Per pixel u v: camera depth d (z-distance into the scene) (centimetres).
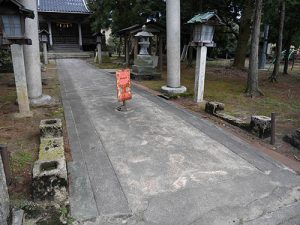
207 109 694
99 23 1997
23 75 613
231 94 919
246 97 877
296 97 903
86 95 873
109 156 439
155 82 1174
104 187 351
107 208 311
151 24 1338
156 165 412
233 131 568
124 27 1862
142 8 1617
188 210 311
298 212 313
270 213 310
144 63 1251
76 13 2752
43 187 314
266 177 385
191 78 1282
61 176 318
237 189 353
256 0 846
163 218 297
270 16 1205
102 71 1516
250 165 419
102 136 523
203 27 725
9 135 513
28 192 334
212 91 969
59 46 2950
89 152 453
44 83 1054
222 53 2817
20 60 601
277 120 642
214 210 312
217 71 1547
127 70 690
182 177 379
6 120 598
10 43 584
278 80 1288
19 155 431
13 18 562
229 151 468
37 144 477
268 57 2348
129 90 702
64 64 1950
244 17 1622
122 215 300
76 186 352
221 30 1972
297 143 484
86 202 320
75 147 471
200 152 461
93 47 3078
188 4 1452
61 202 318
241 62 1719
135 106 743
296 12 1259
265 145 498
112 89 977
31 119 608
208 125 598
